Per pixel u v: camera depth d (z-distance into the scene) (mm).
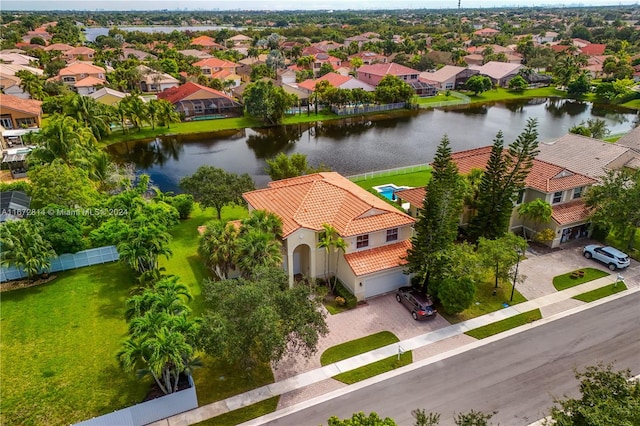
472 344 26625
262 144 75188
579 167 45188
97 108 71938
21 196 43281
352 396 22797
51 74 116125
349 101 94062
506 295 31594
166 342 20031
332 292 31938
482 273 29391
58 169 40500
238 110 92500
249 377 23906
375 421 15617
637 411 14766
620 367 24562
